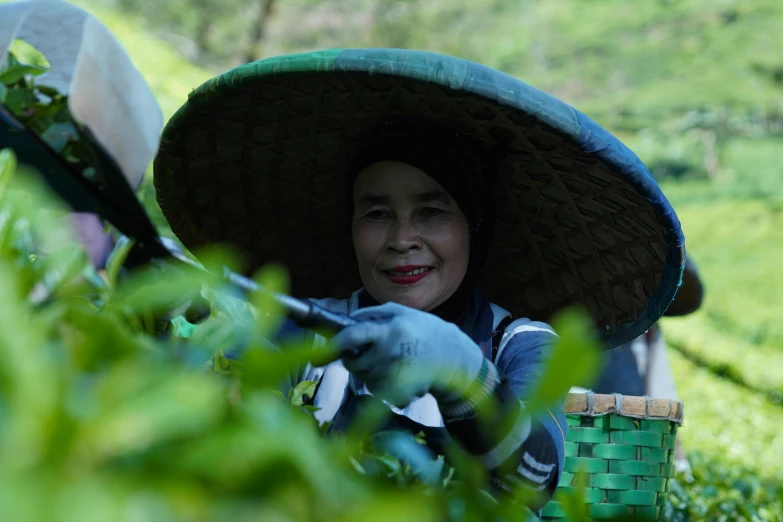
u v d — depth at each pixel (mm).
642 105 59000
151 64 18609
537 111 1966
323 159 2471
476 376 1381
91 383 576
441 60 1956
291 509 534
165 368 598
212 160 2447
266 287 842
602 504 2605
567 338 594
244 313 1313
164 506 481
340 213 2615
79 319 648
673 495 3818
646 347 4730
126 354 625
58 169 1070
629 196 2262
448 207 2295
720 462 6969
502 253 2609
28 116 1208
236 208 2588
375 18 39250
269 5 30688
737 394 15023
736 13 63719
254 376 705
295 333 2164
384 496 549
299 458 535
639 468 2635
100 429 477
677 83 59719
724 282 38312
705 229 44219
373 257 2334
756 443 10555
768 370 17578
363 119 2314
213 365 1146
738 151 54188
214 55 36781
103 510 435
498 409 1428
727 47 61719
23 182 847
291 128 2375
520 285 2648
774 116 57125
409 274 2311
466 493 801
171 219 2543
